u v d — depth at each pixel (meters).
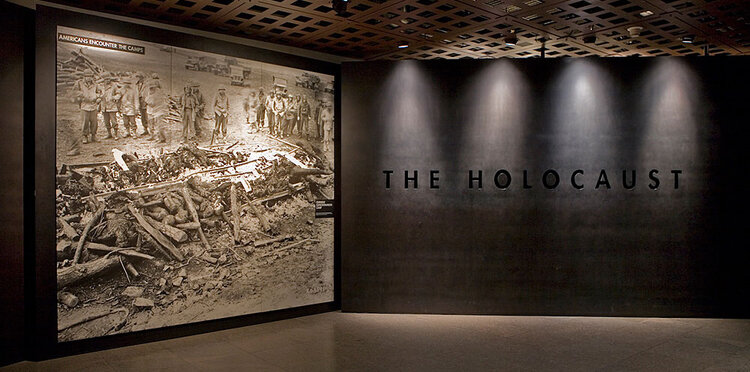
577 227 7.84
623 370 5.47
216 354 6.00
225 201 7.07
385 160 8.05
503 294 7.88
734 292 7.68
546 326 7.23
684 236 7.74
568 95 7.90
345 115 8.11
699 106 7.78
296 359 5.82
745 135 7.73
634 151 7.82
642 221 7.78
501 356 5.92
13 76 5.77
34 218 5.71
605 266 7.80
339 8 5.79
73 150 5.92
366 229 8.05
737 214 7.71
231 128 7.14
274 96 7.56
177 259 6.64
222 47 7.06
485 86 7.98
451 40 7.79
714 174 7.75
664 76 7.81
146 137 6.42
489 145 7.96
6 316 5.67
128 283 6.27
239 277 7.19
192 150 6.79
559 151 7.89
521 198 7.90
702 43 7.90
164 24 6.97
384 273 8.02
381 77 8.06
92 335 6.03
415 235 7.99
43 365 5.60
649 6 6.30
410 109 8.05
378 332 6.93
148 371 5.43
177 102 6.67
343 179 8.09
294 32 7.37
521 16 6.71
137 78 6.37
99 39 6.10
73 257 5.90
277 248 7.56
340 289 8.23
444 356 5.92
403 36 7.57
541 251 7.86
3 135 5.68
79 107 5.96
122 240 6.23
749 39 7.65
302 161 7.84
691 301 7.71
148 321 6.42
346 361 5.75
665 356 5.92
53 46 5.80
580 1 6.16
